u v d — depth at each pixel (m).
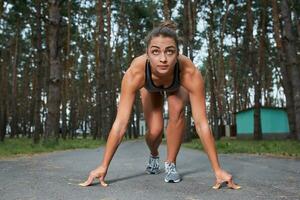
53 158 8.20
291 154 10.14
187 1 22.17
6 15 26.34
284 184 4.06
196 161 7.26
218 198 3.24
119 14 35.53
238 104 48.00
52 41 14.89
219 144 13.56
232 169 5.72
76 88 46.06
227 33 34.34
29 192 3.49
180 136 4.26
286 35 15.22
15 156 9.44
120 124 4.02
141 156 8.68
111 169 5.53
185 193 3.49
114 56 39.09
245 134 34.78
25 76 43.81
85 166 6.05
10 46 37.56
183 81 4.07
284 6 15.30
